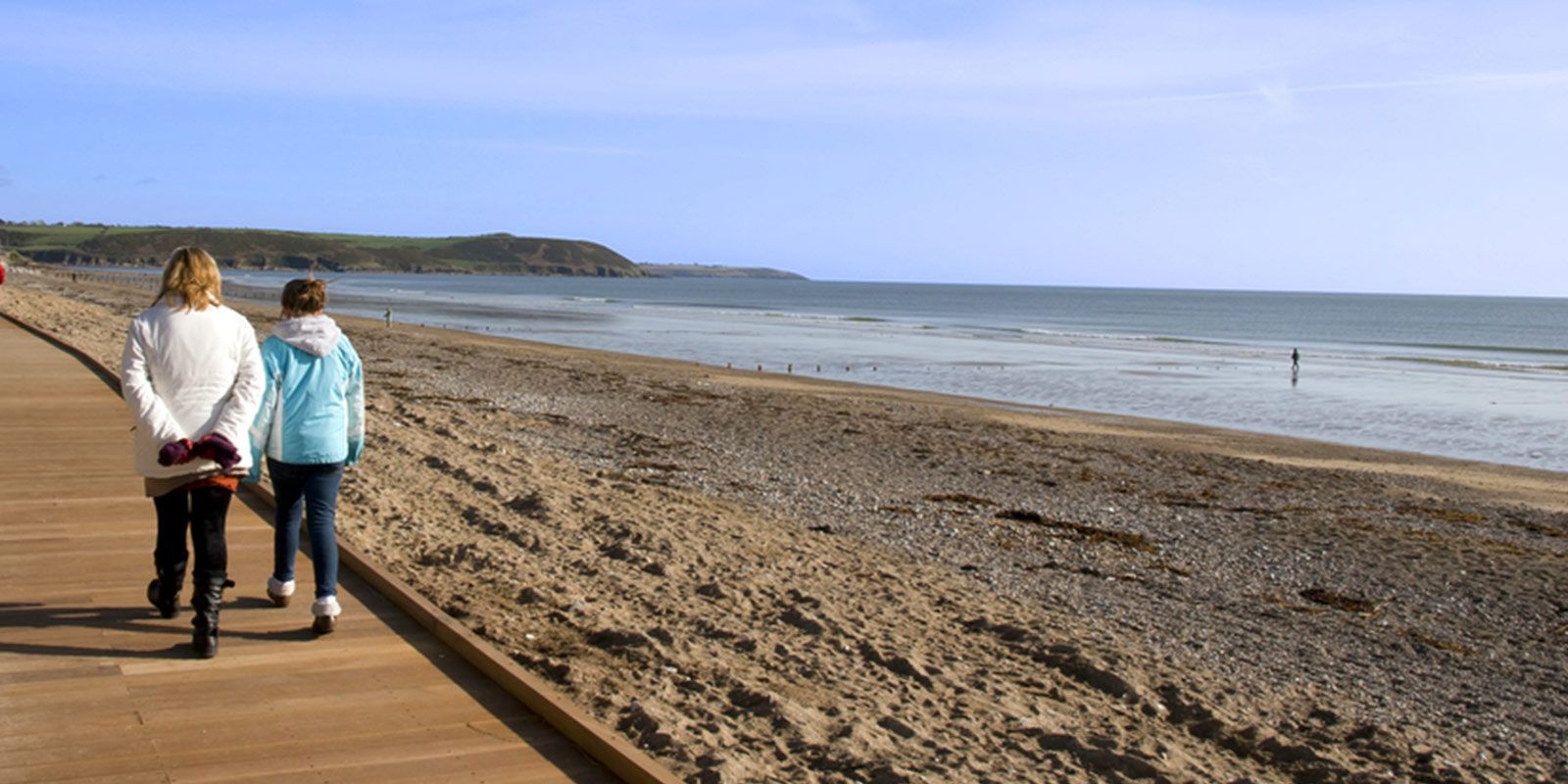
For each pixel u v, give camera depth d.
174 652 5.23
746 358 41.81
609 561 8.37
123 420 12.44
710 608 7.38
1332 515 13.92
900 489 14.04
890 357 43.59
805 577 8.50
